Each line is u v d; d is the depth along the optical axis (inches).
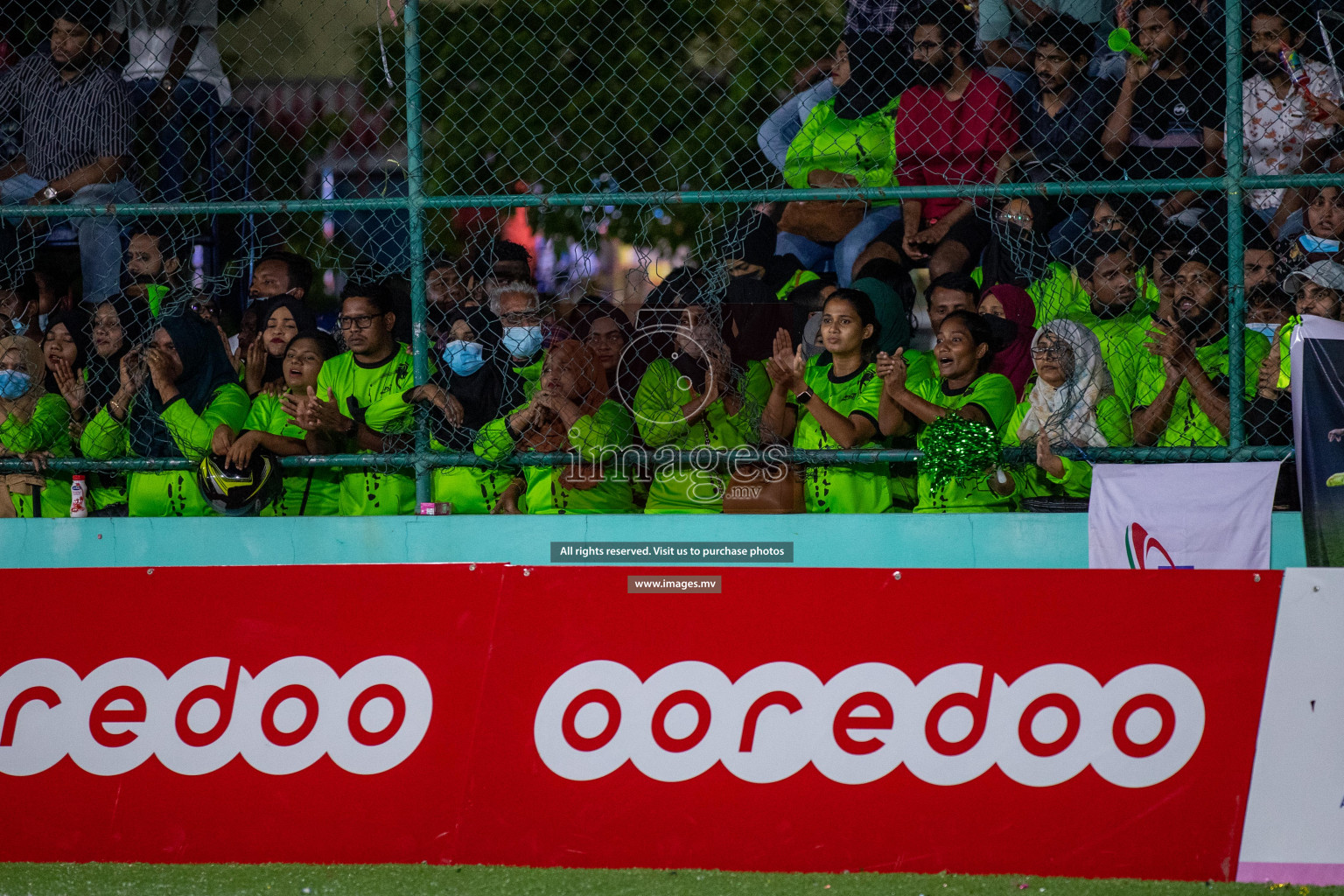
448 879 444.5
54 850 466.0
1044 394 597.9
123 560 631.2
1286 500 590.2
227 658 475.2
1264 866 436.8
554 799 459.5
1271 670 447.5
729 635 464.1
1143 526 580.1
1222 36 641.6
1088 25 663.8
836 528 602.5
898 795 451.5
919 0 666.8
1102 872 440.1
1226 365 609.6
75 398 649.0
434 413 629.3
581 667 466.3
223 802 466.3
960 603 459.5
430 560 619.8
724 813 455.2
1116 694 449.7
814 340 635.5
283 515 639.1
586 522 613.3
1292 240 625.9
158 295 661.9
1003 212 642.2
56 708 476.1
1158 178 650.2
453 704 466.9
